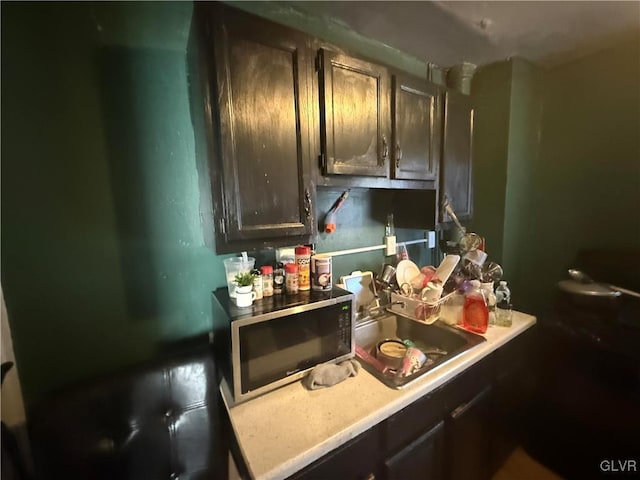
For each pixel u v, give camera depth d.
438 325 1.39
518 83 1.68
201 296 1.10
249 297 0.94
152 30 0.94
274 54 0.88
